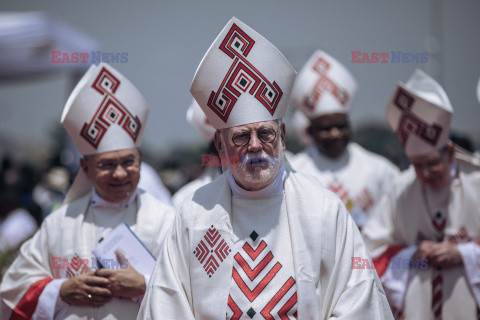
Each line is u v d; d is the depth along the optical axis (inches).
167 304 141.8
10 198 402.9
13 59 605.6
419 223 230.7
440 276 220.8
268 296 137.3
